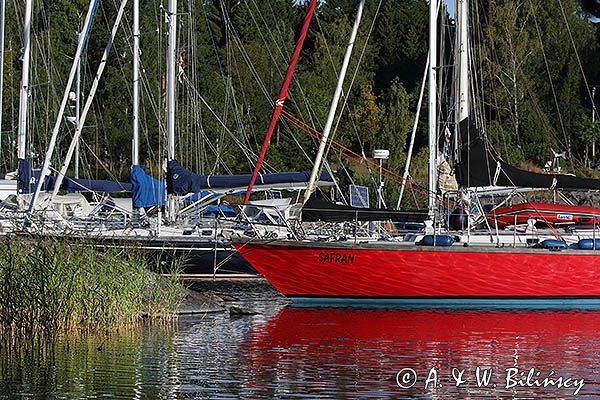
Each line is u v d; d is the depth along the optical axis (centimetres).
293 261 4388
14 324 3234
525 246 4419
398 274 4353
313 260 4375
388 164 10056
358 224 5000
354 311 4241
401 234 4912
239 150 10275
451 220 4562
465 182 4256
